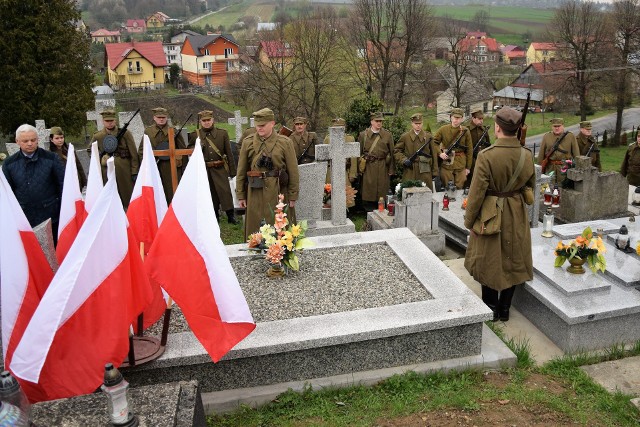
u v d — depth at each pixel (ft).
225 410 16.79
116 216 14.24
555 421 15.70
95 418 12.00
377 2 124.06
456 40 151.64
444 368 18.12
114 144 31.83
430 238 29.45
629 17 132.57
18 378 13.48
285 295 20.66
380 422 15.79
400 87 130.21
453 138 36.96
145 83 200.34
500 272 20.62
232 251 24.63
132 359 15.99
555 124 40.47
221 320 15.74
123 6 327.26
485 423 15.55
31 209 23.70
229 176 35.76
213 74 211.20
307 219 31.78
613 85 138.92
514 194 20.54
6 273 14.65
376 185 36.63
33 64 109.70
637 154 42.47
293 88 123.44
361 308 19.49
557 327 20.04
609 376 18.28
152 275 15.51
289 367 17.46
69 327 13.89
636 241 24.72
